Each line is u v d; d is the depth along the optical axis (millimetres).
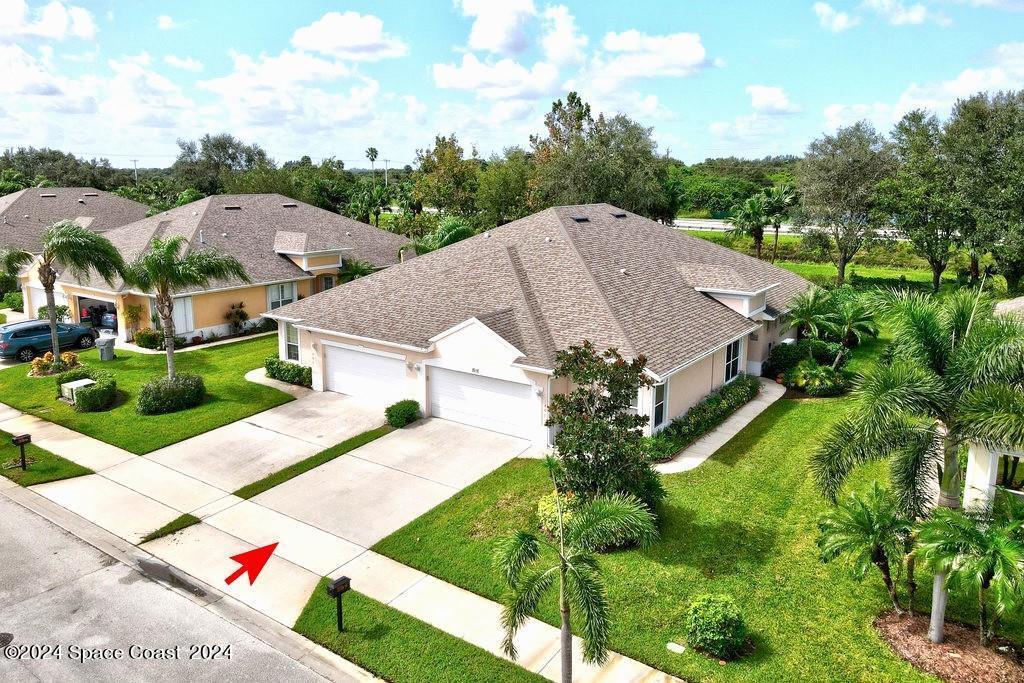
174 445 20828
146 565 14383
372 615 12609
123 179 105438
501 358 20594
